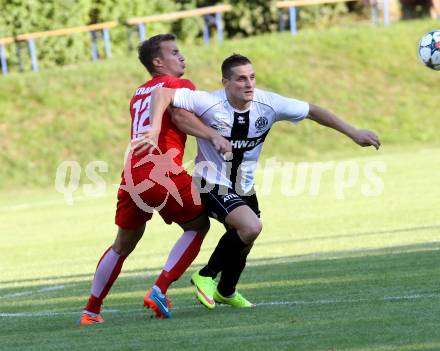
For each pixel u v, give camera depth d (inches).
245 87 887.1
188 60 3745.1
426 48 1254.9
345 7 4377.5
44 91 3580.2
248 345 720.3
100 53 4052.7
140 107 901.8
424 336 709.3
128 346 749.3
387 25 4069.9
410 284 989.2
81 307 1018.7
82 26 3966.5
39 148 3282.5
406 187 2247.8
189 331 802.8
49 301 1083.9
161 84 900.0
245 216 893.2
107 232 1934.1
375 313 824.9
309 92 3617.1
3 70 3735.2
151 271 1315.2
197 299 1011.9
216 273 923.4
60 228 2065.7
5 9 3850.9
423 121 3437.5
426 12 4377.5
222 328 807.7
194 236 909.2
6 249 1777.8
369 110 3518.7
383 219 1724.9
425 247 1300.4
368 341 704.4
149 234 1852.9
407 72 3747.5
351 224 1695.4
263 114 913.5
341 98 3587.6
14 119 3447.3
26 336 843.4
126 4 4042.8
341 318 812.6
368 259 1224.2
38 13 3887.8
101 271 895.1
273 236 1619.1
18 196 2947.8
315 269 1171.9
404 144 3294.8
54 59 3929.6
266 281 1101.7
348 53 3858.3
